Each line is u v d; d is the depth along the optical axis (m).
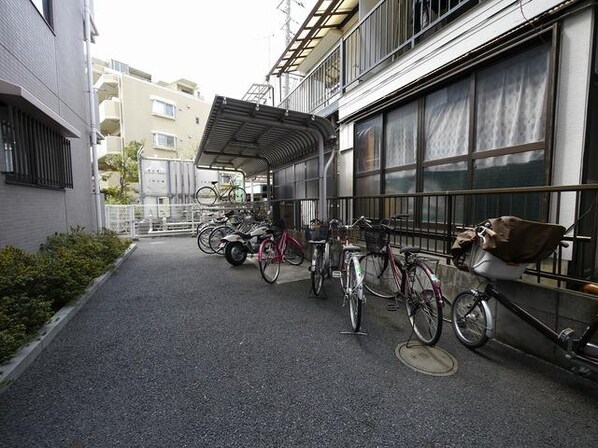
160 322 3.38
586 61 2.71
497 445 1.69
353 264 3.26
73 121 6.67
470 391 2.15
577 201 2.48
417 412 1.95
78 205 6.77
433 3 4.86
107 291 4.53
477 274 2.58
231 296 4.30
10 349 2.35
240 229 7.64
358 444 1.70
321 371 2.41
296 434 1.77
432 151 4.42
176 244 9.56
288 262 6.26
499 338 2.84
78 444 1.69
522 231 2.23
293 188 8.92
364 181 5.91
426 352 2.70
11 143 3.81
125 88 19.88
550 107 2.95
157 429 1.80
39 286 3.20
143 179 12.43
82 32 7.59
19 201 4.07
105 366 2.48
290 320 3.43
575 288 2.54
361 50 5.97
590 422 1.86
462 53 3.76
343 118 6.32
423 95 4.53
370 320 3.41
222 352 2.71
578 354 2.10
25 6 4.43
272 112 5.14
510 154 3.39
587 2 2.66
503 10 3.27
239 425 1.84
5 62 3.86
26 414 1.92
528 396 2.09
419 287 3.07
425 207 4.52
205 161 10.16
